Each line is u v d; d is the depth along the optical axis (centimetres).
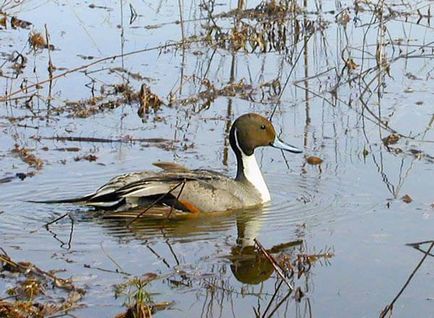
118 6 2320
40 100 1730
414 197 1324
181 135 1588
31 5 2294
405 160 1475
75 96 1753
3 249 1128
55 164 1437
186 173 1316
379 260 1110
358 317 970
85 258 1109
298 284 1047
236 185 1320
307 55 2022
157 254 1130
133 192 1273
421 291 1028
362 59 1938
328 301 1005
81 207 1291
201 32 2131
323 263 1102
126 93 1747
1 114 1658
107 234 1198
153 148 1526
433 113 1684
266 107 1736
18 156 1463
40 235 1185
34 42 2000
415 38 2100
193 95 1781
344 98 1773
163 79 1866
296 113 1706
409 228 1212
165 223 1252
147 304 984
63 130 1589
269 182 1398
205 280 1052
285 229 1223
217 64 1966
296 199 1335
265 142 1362
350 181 1394
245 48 2062
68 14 2244
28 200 1302
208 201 1287
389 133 1594
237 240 1186
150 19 2214
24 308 957
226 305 992
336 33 2150
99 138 1552
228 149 1531
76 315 955
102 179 1387
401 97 1770
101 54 1983
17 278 1036
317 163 1473
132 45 2039
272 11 2267
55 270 1065
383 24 2030
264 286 1041
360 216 1260
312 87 1836
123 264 1093
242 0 2247
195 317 963
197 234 1210
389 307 956
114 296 1001
